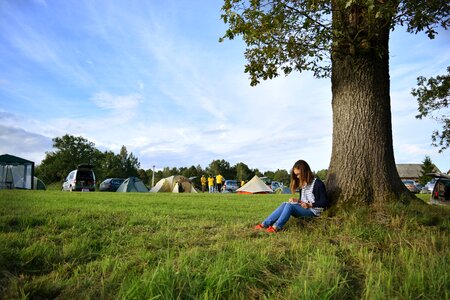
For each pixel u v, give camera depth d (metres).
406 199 6.69
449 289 3.29
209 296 3.13
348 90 6.93
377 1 5.87
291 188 6.88
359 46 6.44
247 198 19.00
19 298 3.17
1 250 4.36
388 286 3.26
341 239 5.20
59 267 4.18
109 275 3.87
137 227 6.73
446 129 21.17
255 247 4.70
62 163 78.38
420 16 6.04
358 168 6.71
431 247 4.68
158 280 3.24
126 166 89.19
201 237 5.77
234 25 6.57
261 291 3.33
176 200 15.21
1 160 29.41
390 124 7.01
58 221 6.78
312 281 3.33
